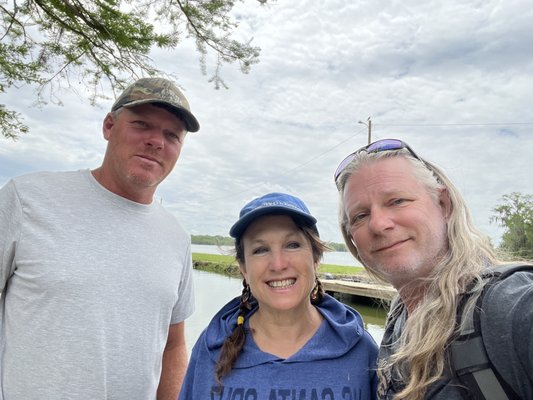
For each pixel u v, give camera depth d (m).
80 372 0.73
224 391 0.63
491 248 0.57
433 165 0.58
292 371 0.63
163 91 0.85
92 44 1.87
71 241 0.78
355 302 6.78
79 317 0.74
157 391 0.98
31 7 1.81
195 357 0.71
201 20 1.96
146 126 0.84
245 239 0.70
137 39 1.80
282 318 0.67
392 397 0.54
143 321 0.82
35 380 0.71
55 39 1.90
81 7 1.72
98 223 0.82
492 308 0.43
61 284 0.74
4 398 0.72
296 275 0.66
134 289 0.81
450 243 0.55
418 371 0.48
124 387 0.78
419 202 0.54
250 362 0.65
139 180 0.83
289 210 0.65
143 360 0.81
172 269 0.90
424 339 0.49
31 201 0.78
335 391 0.61
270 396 0.61
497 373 0.41
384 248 0.55
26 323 0.74
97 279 0.77
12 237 0.77
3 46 1.87
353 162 0.60
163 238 0.91
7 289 0.80
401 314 0.63
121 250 0.82
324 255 0.72
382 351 0.61
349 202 0.60
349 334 0.66
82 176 0.85
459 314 0.47
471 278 0.49
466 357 0.43
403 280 0.56
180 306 0.97
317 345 0.65
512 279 0.45
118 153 0.83
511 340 0.40
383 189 0.55
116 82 1.99
